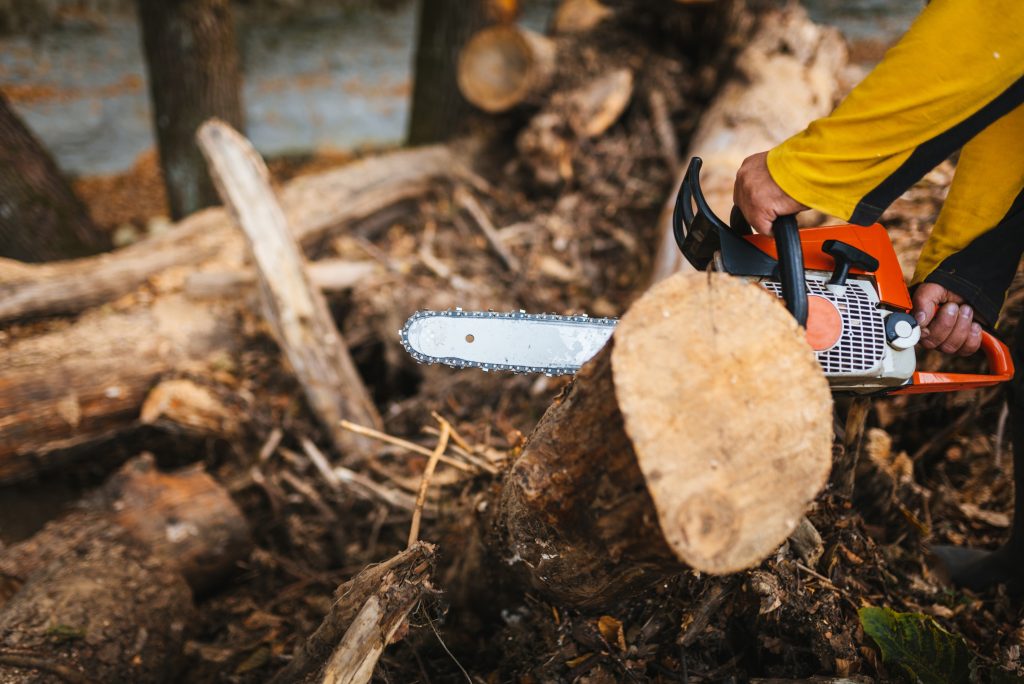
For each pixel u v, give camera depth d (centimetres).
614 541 112
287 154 585
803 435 100
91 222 406
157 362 295
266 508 279
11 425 262
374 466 267
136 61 608
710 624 154
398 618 137
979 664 153
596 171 374
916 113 112
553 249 356
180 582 216
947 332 150
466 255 365
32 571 209
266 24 657
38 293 301
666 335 99
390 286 333
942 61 109
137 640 192
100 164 548
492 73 381
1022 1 105
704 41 395
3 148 360
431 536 204
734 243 130
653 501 94
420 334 148
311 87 633
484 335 146
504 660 163
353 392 294
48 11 586
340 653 132
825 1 589
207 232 357
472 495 190
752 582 150
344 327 342
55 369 276
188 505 240
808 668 150
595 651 154
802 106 326
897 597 171
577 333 143
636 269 338
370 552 242
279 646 217
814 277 136
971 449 232
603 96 375
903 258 224
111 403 283
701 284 102
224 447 303
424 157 407
